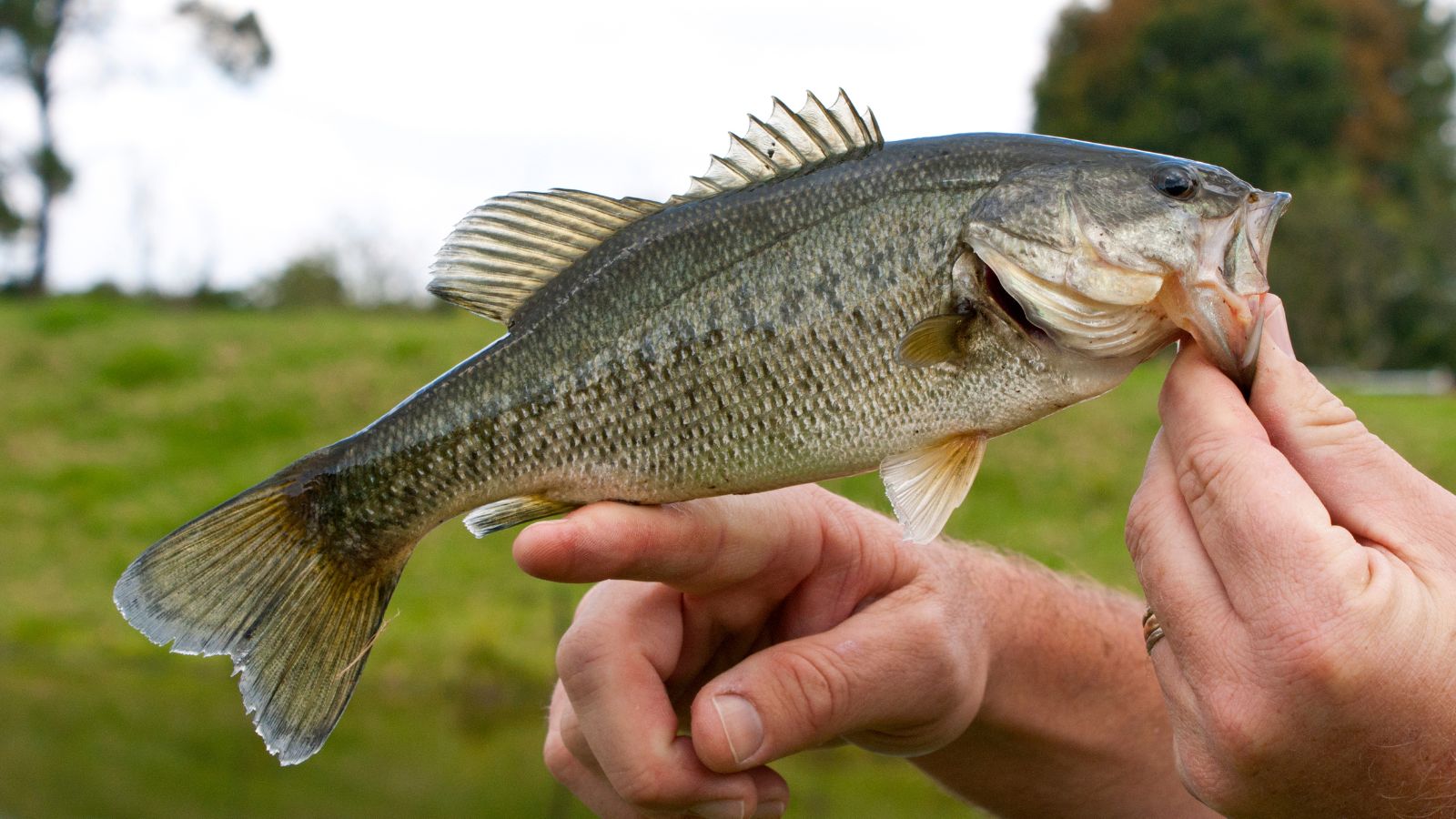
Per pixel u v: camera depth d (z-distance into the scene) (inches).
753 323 16.8
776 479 17.0
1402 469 15.2
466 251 17.4
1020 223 17.3
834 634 17.6
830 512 18.8
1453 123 322.3
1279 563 14.4
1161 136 299.7
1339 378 220.5
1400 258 238.2
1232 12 296.8
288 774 50.8
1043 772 20.5
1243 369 16.0
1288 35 298.5
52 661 71.2
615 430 16.8
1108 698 20.5
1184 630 15.2
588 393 16.8
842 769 50.8
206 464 112.6
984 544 21.6
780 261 16.9
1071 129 316.8
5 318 153.5
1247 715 14.7
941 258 17.2
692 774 17.6
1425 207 258.7
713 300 16.8
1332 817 15.0
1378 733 14.3
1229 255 17.3
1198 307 17.0
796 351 16.9
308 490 16.9
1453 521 14.8
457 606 73.6
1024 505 88.0
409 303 227.9
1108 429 102.5
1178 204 17.4
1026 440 98.7
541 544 15.7
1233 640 14.8
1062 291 17.3
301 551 16.8
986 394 17.3
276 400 125.3
